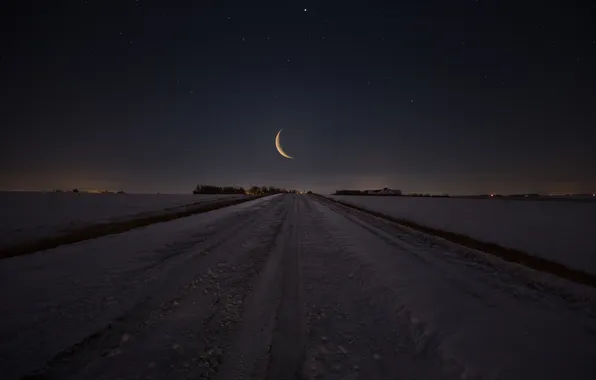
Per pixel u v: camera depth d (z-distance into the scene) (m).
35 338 2.67
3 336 2.68
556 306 3.76
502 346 2.73
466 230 10.26
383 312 3.44
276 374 2.25
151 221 10.59
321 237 8.34
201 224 10.08
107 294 3.73
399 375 2.30
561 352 2.64
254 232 8.92
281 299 3.74
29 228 8.50
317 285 4.29
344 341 2.78
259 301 3.66
